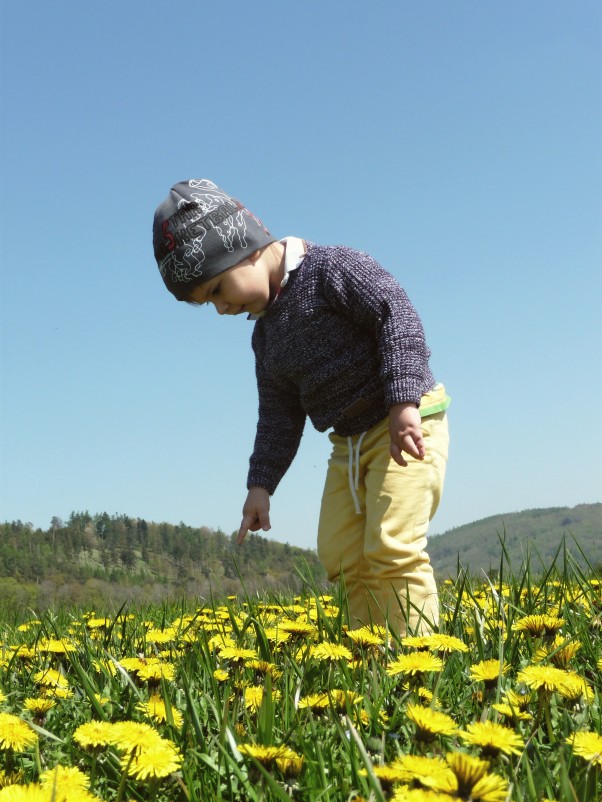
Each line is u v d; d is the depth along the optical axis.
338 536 3.55
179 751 1.64
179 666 2.37
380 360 3.44
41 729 1.79
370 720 1.75
